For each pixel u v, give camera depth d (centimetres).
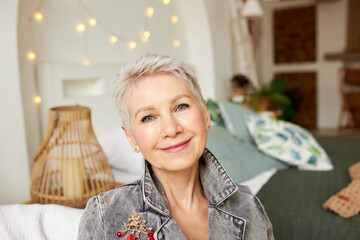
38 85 196
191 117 74
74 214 87
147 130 73
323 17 655
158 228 74
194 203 84
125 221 76
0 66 162
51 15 201
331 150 266
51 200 141
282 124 239
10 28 163
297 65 686
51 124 137
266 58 704
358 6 631
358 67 611
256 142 230
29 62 190
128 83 75
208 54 347
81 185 140
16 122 169
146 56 77
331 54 645
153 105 72
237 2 439
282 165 221
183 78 75
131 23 256
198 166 87
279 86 570
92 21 223
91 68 220
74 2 213
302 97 693
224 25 393
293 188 181
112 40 240
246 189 95
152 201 75
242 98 371
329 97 673
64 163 138
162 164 74
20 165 171
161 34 293
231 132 234
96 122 225
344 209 147
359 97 606
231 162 185
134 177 186
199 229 81
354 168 201
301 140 227
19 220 84
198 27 340
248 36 470
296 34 677
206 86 354
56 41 205
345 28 645
